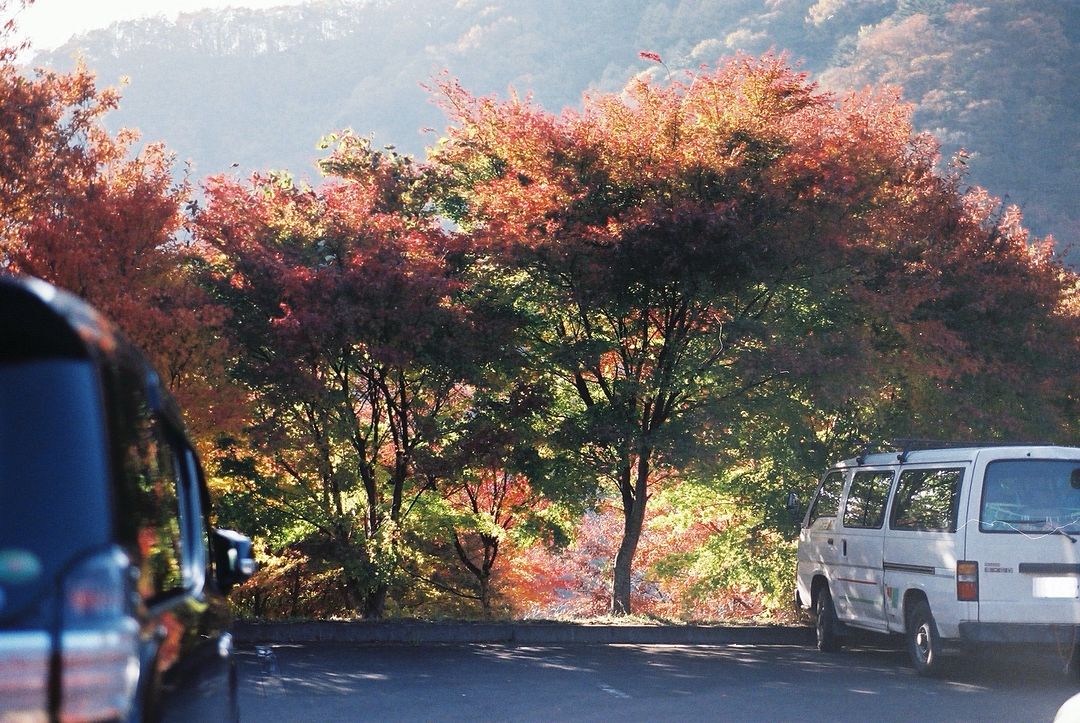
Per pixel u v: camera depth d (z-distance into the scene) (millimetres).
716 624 18391
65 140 16344
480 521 19609
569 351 18453
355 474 18328
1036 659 14430
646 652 15531
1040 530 12344
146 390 3303
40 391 2666
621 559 19844
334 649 15047
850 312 19391
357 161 22250
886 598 13977
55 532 2588
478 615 23219
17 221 15594
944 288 20188
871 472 15234
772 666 14078
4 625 2430
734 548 22234
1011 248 21531
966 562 12328
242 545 4945
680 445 18016
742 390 18656
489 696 11258
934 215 20859
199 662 3762
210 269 18078
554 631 16984
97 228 14406
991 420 19906
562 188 18297
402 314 16922
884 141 19641
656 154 18500
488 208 18906
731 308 18547
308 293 16688
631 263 17797
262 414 17234
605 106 19500
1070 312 22188
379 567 17453
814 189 18078
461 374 18031
